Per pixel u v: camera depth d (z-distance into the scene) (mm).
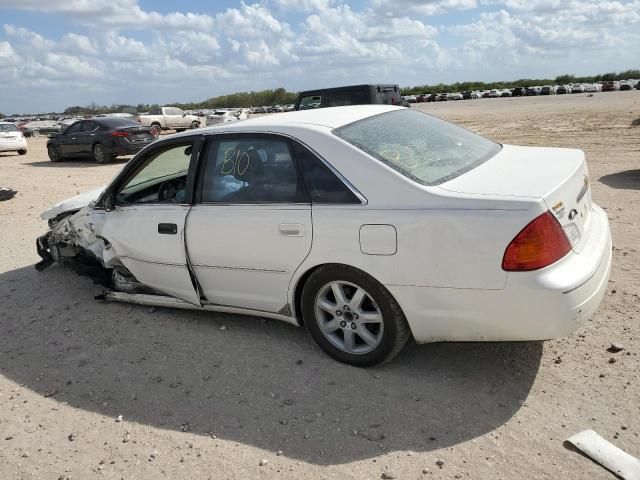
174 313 4863
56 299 5414
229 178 4051
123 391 3734
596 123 20281
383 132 3859
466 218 3102
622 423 2994
